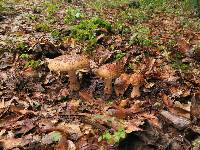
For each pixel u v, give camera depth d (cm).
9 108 58
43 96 62
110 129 51
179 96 63
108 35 94
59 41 88
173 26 127
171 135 52
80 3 152
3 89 65
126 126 50
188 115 57
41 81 69
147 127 49
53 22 106
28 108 58
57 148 49
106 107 58
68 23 105
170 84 68
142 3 164
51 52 79
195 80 70
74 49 84
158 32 111
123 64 76
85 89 64
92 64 76
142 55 81
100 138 49
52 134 50
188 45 91
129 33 102
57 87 65
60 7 133
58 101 61
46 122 54
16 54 79
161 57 83
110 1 163
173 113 57
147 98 63
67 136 51
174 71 75
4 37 90
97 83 66
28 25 101
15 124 54
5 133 52
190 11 157
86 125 53
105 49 85
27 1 138
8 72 71
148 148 48
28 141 50
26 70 71
